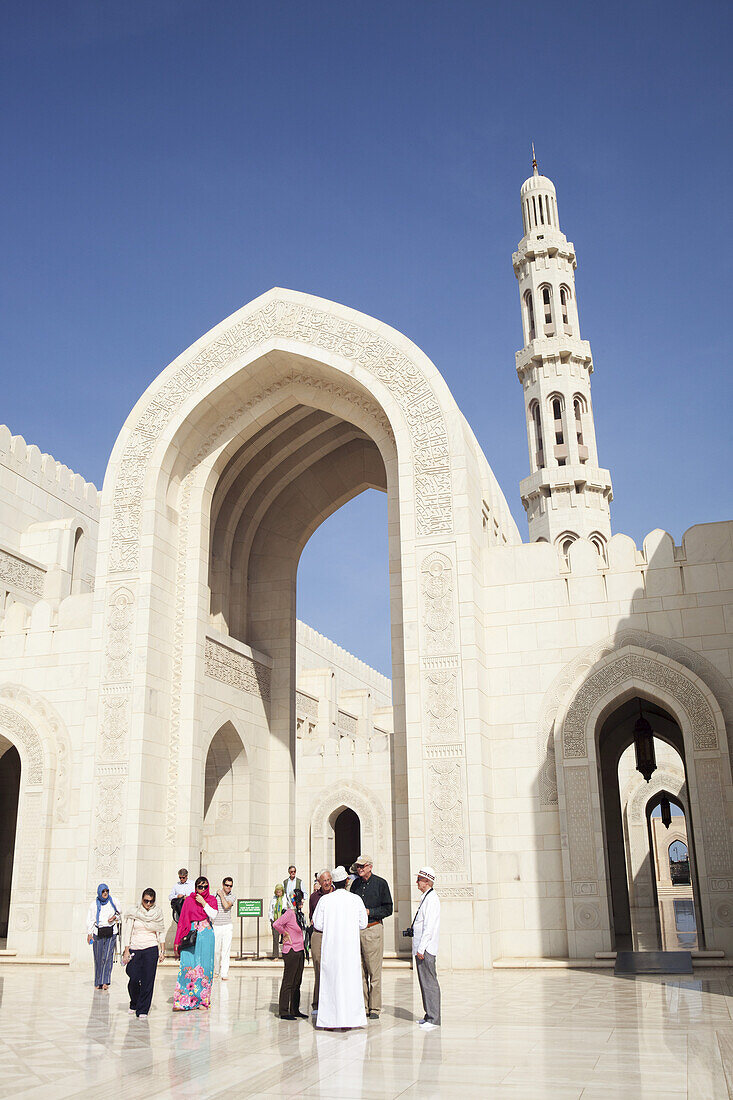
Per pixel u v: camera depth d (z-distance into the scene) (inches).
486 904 655.8
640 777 1507.1
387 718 2138.3
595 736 705.0
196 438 869.8
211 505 909.2
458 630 713.6
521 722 726.5
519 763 718.5
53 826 815.7
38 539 1147.3
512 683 735.7
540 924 684.7
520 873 697.6
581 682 717.3
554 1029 389.1
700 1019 405.4
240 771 915.4
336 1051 350.6
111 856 744.3
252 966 692.1
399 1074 306.5
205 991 482.0
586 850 684.7
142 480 837.2
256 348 837.2
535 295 1616.6
